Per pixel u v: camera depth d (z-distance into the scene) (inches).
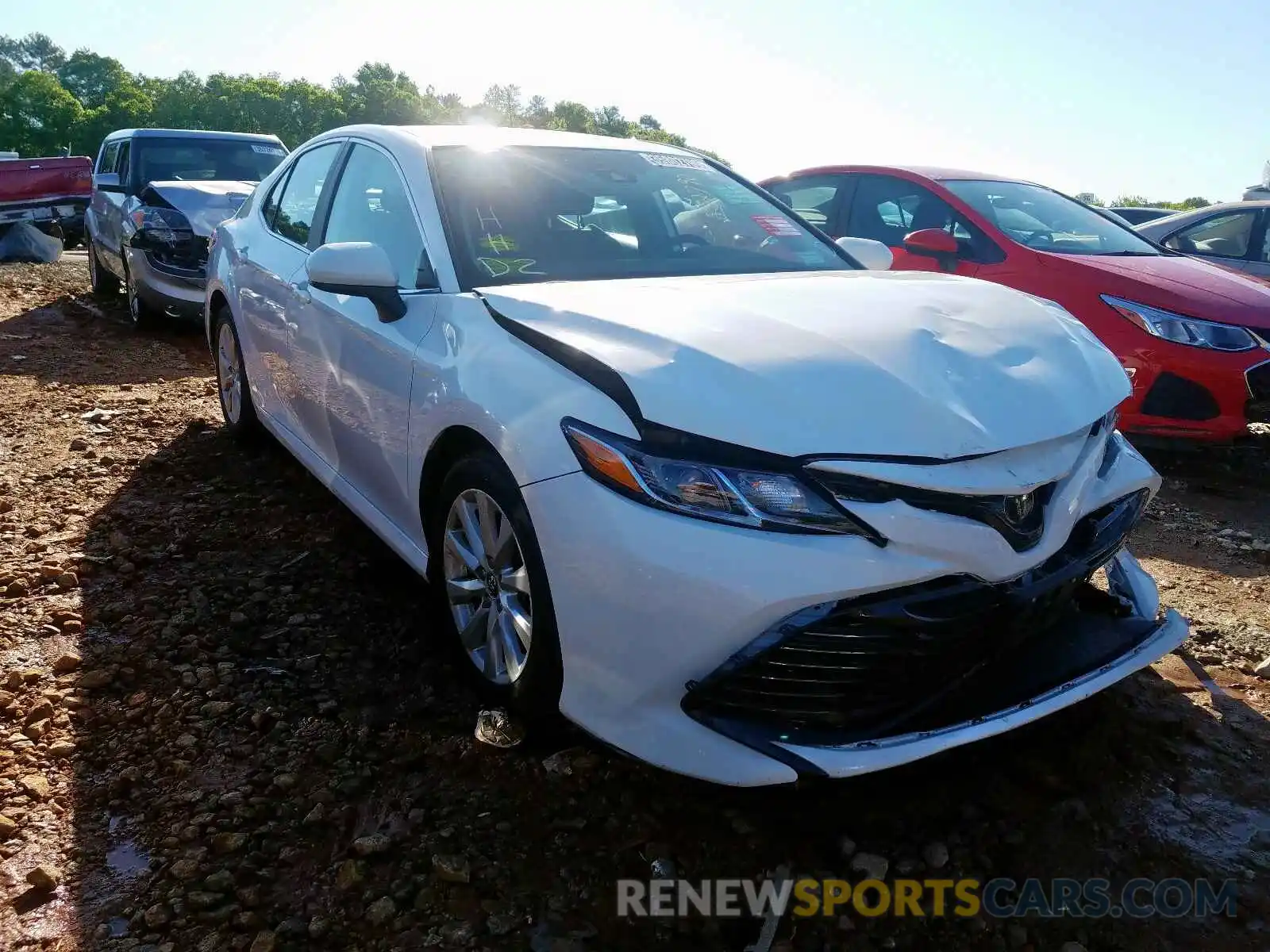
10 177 558.3
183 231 291.9
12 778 92.9
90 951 74.2
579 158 137.2
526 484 87.8
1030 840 88.7
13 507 157.5
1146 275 204.1
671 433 81.0
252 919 77.1
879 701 82.4
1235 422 192.4
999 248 222.8
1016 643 86.2
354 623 123.8
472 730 101.2
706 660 79.7
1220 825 91.1
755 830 88.8
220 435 200.5
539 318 97.5
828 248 140.1
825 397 82.0
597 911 79.4
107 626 121.3
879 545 78.3
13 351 269.6
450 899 80.0
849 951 76.5
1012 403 87.1
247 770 94.9
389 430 115.8
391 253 125.3
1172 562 158.2
